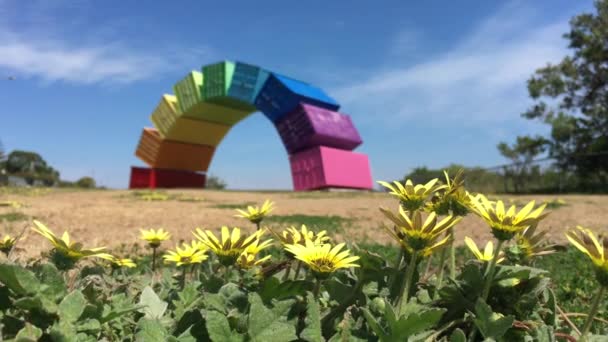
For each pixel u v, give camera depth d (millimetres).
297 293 1506
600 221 9820
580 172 29969
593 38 30375
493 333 1288
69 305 1159
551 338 1339
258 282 1758
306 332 1219
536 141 33188
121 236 7598
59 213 12078
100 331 1364
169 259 2113
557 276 4387
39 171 90250
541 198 18922
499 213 1362
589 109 31438
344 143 38969
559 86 31641
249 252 1788
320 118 37625
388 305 1220
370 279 1630
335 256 1348
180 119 46500
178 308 1620
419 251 1396
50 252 1413
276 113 39469
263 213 2125
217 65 41406
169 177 50062
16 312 1250
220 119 48469
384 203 18281
